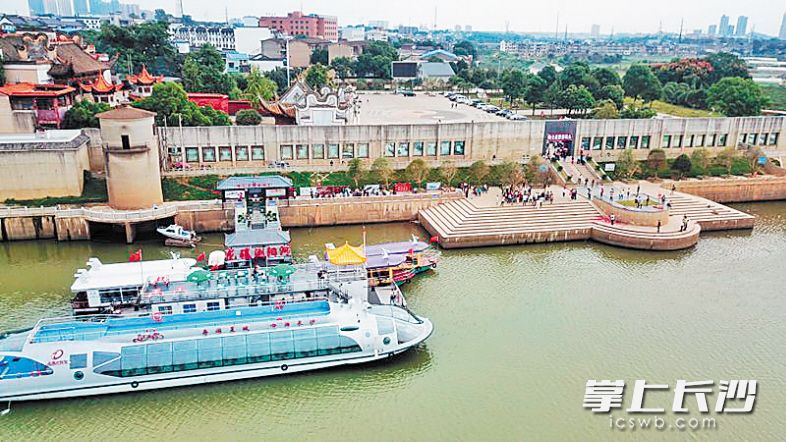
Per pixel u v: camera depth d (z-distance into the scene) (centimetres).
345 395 4831
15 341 4812
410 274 6875
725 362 5322
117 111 7888
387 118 14000
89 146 9119
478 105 16662
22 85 10638
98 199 8519
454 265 7488
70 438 4319
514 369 5169
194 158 9394
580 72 17250
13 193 8275
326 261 6556
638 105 17012
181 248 7944
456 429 4412
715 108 14825
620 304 6400
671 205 9200
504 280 7006
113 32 17338
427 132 10081
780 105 18088
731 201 10531
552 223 8538
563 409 4647
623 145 10862
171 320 5169
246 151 9538
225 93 15225
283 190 8669
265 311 5341
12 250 7819
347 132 9788
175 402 4741
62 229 8062
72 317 5266
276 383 4981
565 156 10644
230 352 4931
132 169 7975
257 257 6669
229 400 4769
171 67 18812
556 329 5841
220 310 5319
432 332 5706
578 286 6862
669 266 7538
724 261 7750
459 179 9894
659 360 5331
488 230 8281
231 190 8444
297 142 9656
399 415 4578
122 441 4294
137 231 8356
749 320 6097
